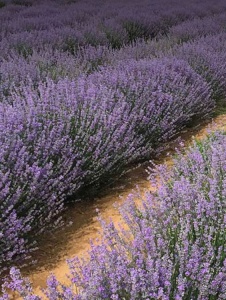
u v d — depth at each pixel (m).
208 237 2.19
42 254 3.07
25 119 3.76
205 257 2.13
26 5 18.91
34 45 8.48
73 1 19.70
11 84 5.47
